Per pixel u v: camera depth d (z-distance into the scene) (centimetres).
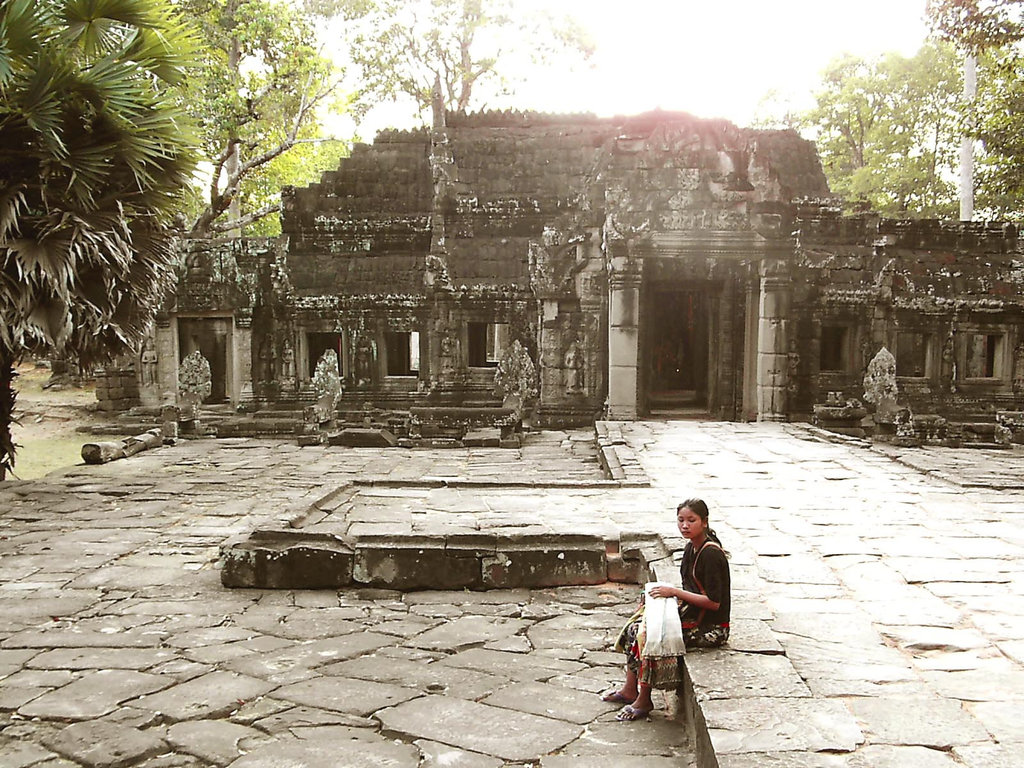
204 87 2664
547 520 869
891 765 347
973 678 446
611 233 1978
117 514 1060
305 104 3011
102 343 1312
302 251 2469
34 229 1161
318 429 1897
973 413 2338
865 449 1455
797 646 496
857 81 3519
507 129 2600
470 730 463
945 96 3403
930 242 2448
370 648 598
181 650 595
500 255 2331
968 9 1609
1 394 1359
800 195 2462
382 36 3322
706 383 2538
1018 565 683
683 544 732
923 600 589
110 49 1241
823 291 2195
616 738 453
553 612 683
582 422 2123
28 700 510
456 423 1873
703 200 1997
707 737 383
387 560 746
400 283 2375
